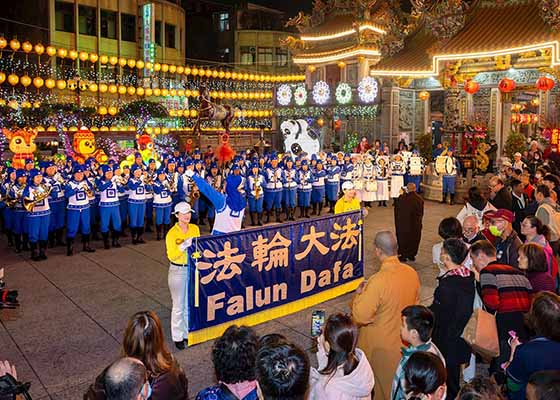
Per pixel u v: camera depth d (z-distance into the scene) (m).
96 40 46.34
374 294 5.19
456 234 6.61
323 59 32.34
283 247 8.31
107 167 14.02
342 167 20.03
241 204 8.25
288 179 17.89
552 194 9.62
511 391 4.26
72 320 8.46
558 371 3.18
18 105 24.47
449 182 20.95
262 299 8.08
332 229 9.12
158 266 11.77
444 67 23.05
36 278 10.77
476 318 5.17
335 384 3.97
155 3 50.31
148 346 4.02
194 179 8.00
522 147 22.78
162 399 3.89
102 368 6.81
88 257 12.59
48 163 14.14
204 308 7.39
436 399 3.49
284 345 3.16
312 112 32.12
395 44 24.53
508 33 20.27
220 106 22.20
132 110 29.77
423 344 4.26
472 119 25.66
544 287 5.91
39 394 6.13
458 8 21.30
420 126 29.61
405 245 11.98
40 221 12.14
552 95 25.48
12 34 45.31
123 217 14.91
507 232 7.54
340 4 33.19
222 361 3.60
